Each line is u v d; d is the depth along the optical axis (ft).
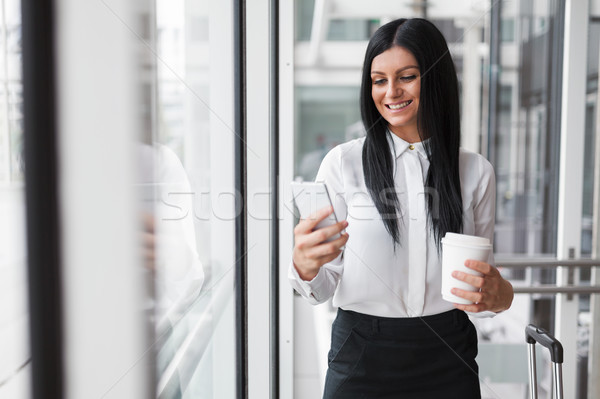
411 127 3.20
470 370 3.15
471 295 2.75
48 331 1.08
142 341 1.54
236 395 3.47
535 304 5.55
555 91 5.41
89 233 1.19
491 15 5.54
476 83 5.65
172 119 2.42
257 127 4.16
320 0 5.72
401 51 3.05
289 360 4.91
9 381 1.05
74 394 1.16
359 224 3.16
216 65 3.29
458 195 3.14
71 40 1.11
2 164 1.02
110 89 1.30
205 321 3.25
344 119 5.99
